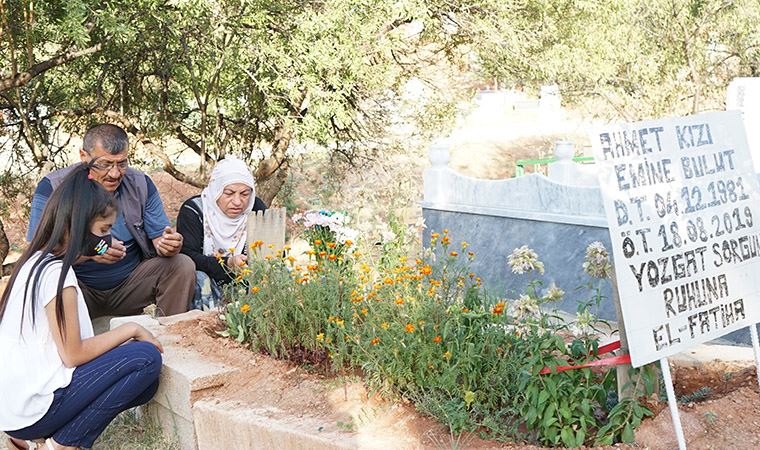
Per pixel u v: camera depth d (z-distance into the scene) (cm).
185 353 442
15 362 366
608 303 615
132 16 883
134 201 532
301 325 426
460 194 741
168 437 429
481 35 1098
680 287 344
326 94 938
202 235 566
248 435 374
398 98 1185
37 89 1066
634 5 1253
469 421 350
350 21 927
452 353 364
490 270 711
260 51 930
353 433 351
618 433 346
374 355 385
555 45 1103
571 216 638
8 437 395
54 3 930
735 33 1435
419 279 404
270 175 1223
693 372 419
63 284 363
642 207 338
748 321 371
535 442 349
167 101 1169
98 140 491
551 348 363
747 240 376
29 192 1151
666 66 1410
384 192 1058
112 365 381
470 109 1259
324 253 477
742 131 384
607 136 333
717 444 340
